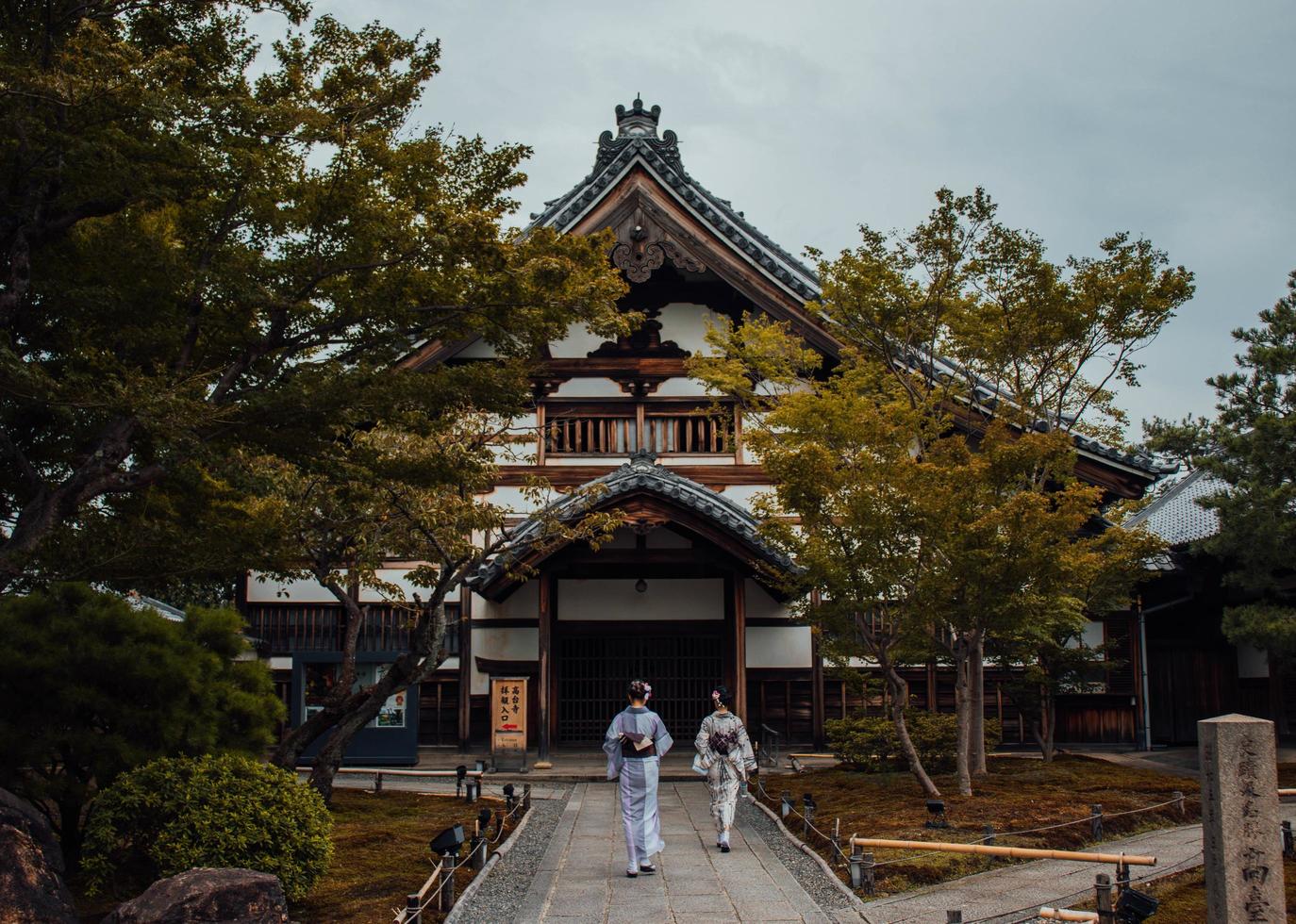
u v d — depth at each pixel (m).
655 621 21.14
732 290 22.00
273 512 13.23
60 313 10.64
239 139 10.05
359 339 11.20
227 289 10.30
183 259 10.37
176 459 9.43
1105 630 21.58
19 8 9.82
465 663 21.09
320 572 14.41
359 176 10.55
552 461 21.50
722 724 12.57
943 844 10.19
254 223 10.97
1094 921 7.98
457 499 13.50
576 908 9.72
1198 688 23.17
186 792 9.38
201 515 11.97
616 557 19.75
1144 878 10.19
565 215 21.02
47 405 9.32
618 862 11.71
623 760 11.23
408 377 10.74
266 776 9.89
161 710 10.83
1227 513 17.36
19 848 8.12
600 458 21.53
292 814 9.61
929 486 13.43
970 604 13.62
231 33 11.09
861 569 13.80
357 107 10.70
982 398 18.05
